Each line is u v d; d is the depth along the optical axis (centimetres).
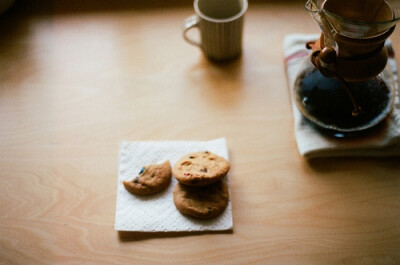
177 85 62
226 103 60
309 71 53
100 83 62
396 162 54
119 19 69
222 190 51
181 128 58
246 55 65
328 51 43
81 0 71
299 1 69
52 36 67
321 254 48
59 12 70
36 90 62
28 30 68
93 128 58
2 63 65
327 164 54
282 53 65
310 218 51
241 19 58
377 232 49
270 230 50
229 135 57
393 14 43
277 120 58
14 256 49
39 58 65
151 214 51
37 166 55
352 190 52
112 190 53
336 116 52
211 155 52
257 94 61
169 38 67
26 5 70
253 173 54
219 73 63
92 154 56
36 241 50
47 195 53
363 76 46
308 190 52
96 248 50
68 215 52
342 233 49
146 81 62
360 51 44
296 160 55
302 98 54
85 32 68
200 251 49
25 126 59
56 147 57
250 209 51
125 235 50
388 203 51
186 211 50
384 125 54
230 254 49
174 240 50
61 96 61
